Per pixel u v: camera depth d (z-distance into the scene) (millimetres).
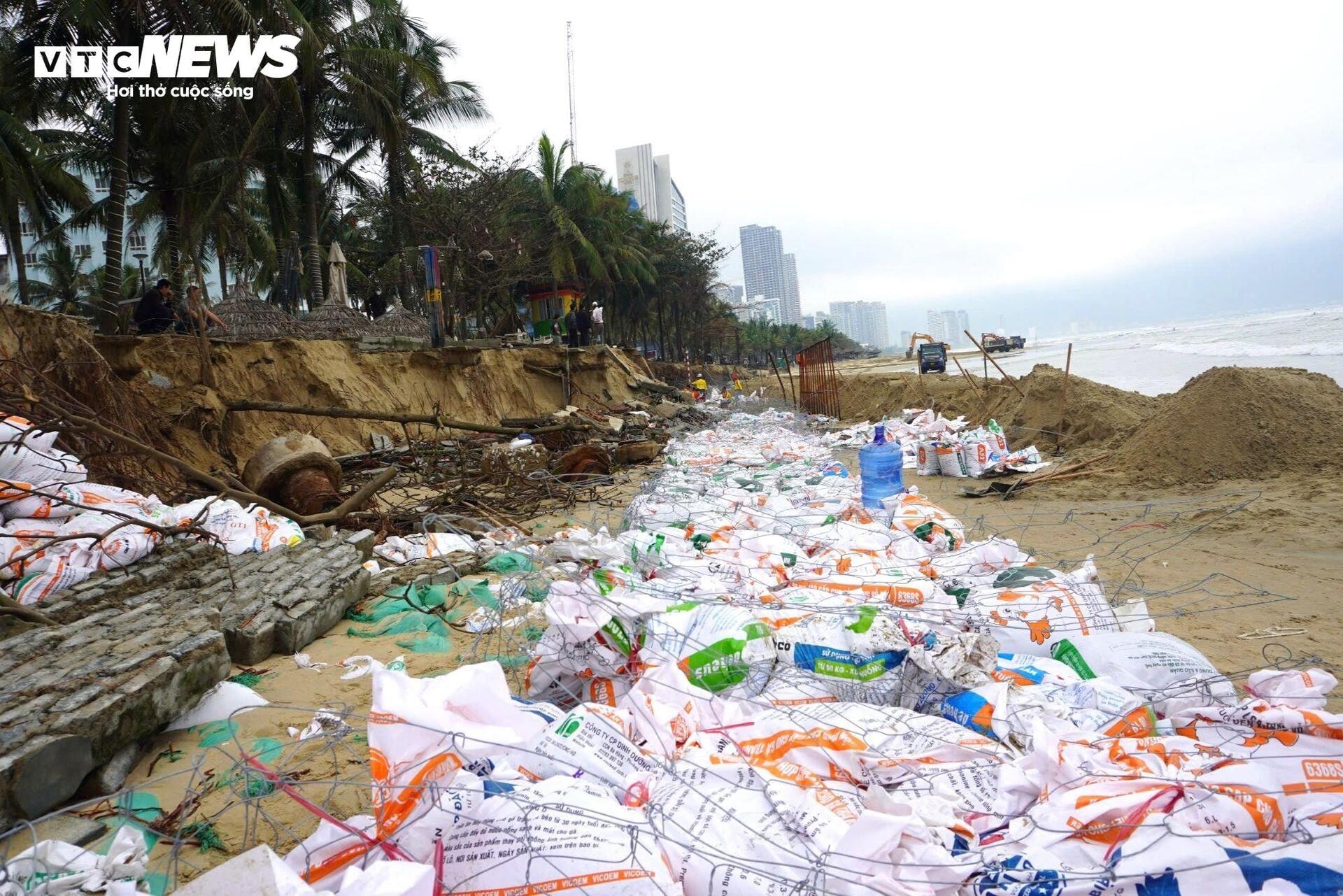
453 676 2422
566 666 3229
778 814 2098
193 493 7293
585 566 4137
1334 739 2283
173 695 3408
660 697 2785
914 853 1929
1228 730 2502
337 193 28688
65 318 8320
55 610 4078
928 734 2545
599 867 1844
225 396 11742
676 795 2180
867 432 15289
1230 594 5352
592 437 14273
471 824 2012
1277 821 1904
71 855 2299
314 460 7734
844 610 3373
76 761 2816
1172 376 28828
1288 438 9195
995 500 9461
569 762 2289
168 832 2703
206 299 14047
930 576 4305
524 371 21125
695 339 70062
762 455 10438
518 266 29406
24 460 5195
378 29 24859
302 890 1600
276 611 4707
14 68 18406
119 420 7926
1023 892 1819
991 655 2990
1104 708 2674
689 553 4633
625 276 46094
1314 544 6566
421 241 26828
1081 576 3852
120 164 18375
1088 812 1993
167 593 4629
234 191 24719
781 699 2889
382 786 2090
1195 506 8164
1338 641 4402
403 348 17250
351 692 4035
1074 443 12734
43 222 26031
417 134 27516
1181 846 1815
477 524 7754
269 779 2463
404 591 5738
